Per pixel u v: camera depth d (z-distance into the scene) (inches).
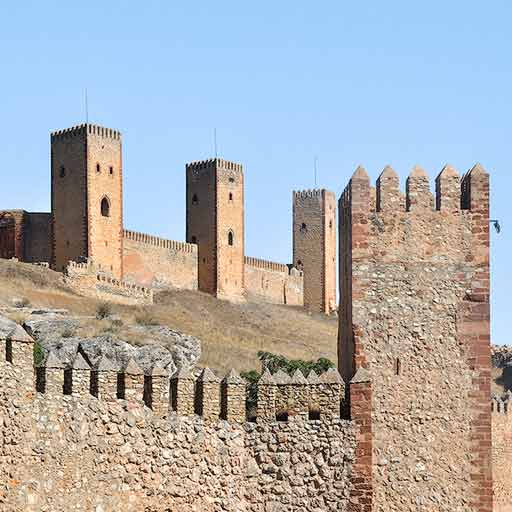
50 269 7440.9
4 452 1797.5
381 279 2220.7
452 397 2196.1
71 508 1889.8
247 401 2252.7
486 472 2177.7
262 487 2133.4
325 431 2150.6
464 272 2230.6
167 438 2044.8
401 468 2166.6
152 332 5305.1
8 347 1834.4
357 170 2242.9
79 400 1930.4
